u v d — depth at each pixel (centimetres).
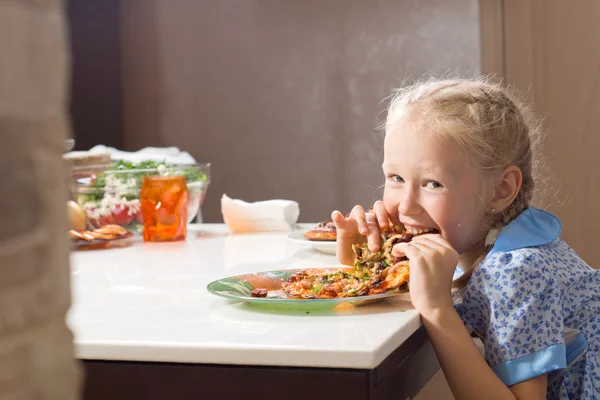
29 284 38
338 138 349
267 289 122
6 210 37
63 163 41
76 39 358
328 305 106
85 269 149
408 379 103
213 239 190
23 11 37
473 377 108
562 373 121
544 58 321
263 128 358
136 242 188
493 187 132
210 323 99
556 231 129
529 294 116
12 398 38
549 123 322
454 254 114
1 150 36
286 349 86
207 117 364
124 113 372
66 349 42
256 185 362
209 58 362
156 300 116
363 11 340
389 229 132
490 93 136
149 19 366
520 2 321
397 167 131
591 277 127
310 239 172
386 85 339
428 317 109
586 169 320
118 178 196
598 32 315
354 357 84
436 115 128
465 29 326
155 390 90
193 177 206
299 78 351
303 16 348
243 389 87
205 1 360
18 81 37
